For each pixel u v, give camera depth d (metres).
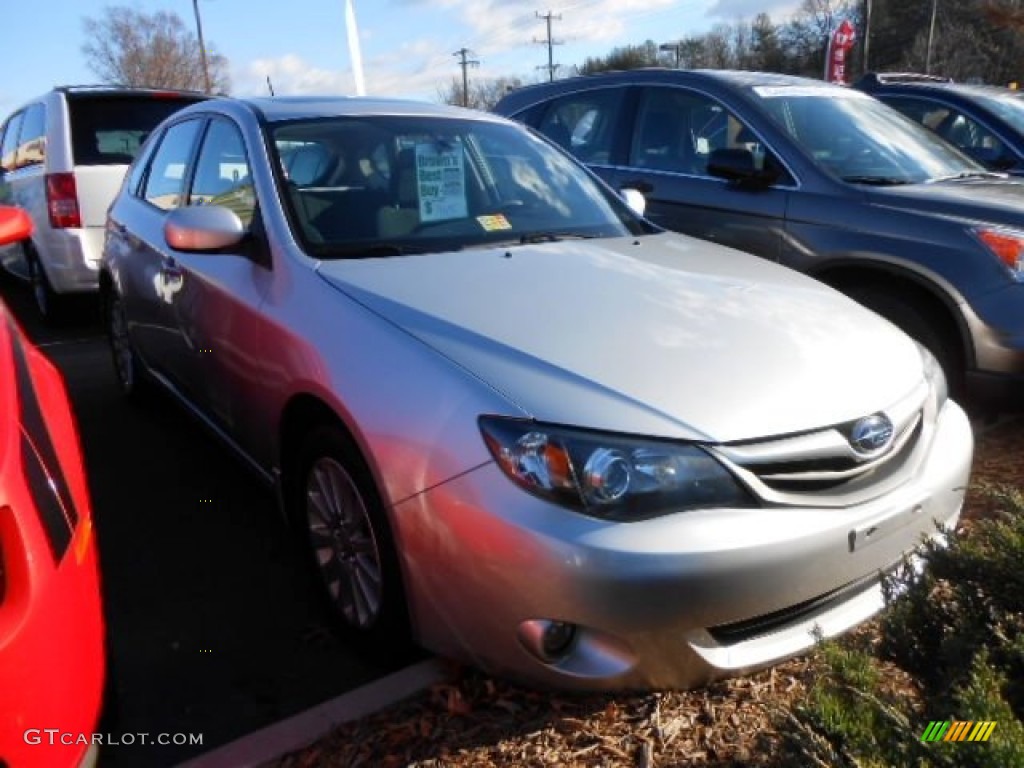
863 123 5.41
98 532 3.72
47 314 7.45
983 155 7.30
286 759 2.38
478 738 2.40
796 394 2.44
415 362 2.51
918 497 2.59
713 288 3.07
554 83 6.54
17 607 1.68
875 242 4.46
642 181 5.57
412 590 2.47
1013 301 4.07
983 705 1.55
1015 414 4.55
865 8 34.34
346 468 2.71
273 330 3.04
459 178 3.77
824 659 1.86
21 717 1.63
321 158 3.61
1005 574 1.88
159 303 4.21
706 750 2.29
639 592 2.15
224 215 3.35
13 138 8.21
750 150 5.00
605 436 2.24
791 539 2.27
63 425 2.32
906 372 2.80
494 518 2.23
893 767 1.53
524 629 2.24
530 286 2.92
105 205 6.86
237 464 4.18
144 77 43.75
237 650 2.92
